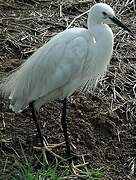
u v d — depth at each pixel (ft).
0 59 9.65
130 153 8.61
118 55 9.98
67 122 8.84
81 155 8.48
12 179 7.87
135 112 9.11
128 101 9.25
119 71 9.72
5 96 8.77
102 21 8.13
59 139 8.65
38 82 8.22
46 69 8.13
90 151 8.55
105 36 8.09
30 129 8.73
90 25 8.15
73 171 8.24
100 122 8.87
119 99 9.29
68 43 8.09
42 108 9.02
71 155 8.45
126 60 9.93
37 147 8.48
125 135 8.81
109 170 8.36
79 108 9.07
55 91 8.27
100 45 8.11
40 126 8.77
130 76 9.66
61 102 9.15
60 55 8.06
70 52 8.04
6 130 8.65
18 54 9.82
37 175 7.91
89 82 8.57
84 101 9.17
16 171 7.99
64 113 8.30
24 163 8.22
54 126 8.80
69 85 8.21
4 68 9.47
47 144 8.55
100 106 9.13
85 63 8.16
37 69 8.18
